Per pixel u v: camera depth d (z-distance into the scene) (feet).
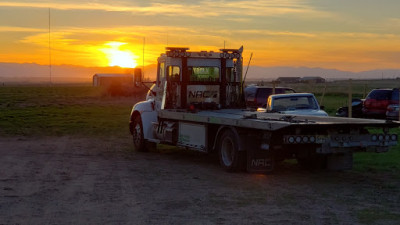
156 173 40.93
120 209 28.14
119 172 41.29
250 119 39.45
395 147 57.00
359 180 38.04
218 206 29.01
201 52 53.42
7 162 46.24
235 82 55.01
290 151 39.73
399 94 81.30
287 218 26.27
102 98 207.92
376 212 27.68
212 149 44.65
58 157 50.29
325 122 37.27
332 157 40.65
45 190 33.40
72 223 25.03
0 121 95.86
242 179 38.24
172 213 27.27
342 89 285.43
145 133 54.80
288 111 60.03
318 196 31.96
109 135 73.72
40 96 226.38
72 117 108.37
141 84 56.75
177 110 51.49
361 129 38.11
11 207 28.37
